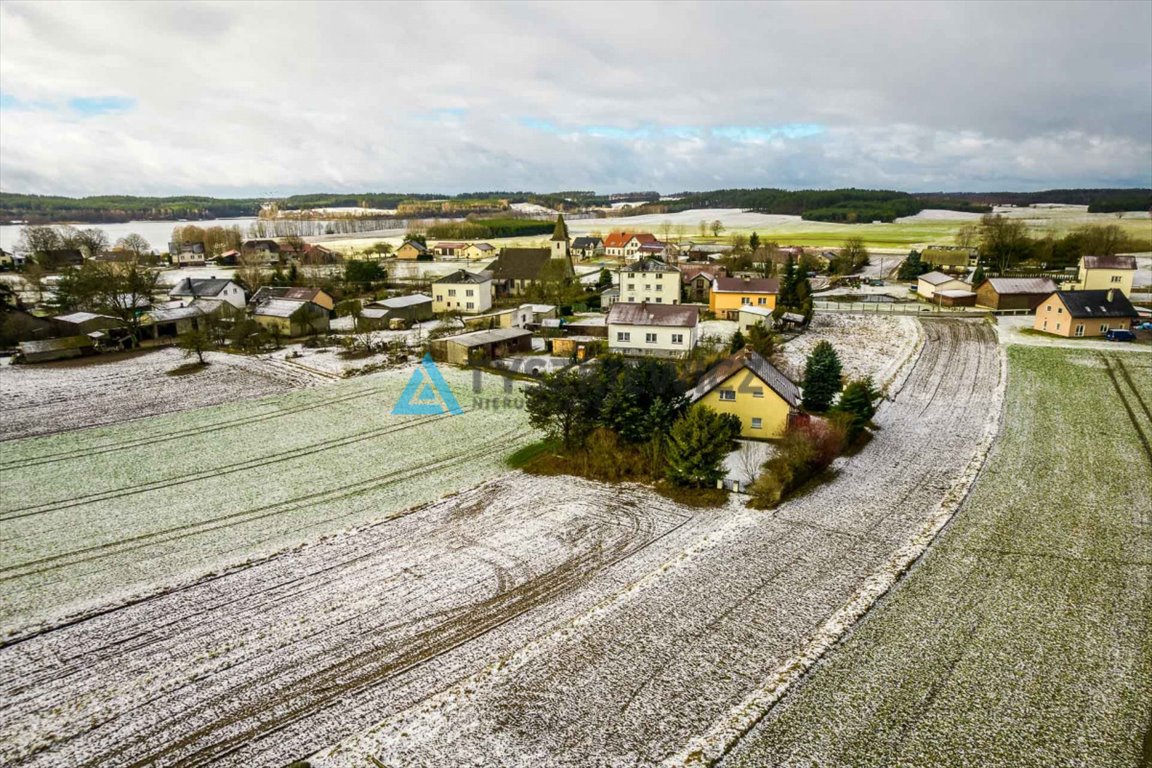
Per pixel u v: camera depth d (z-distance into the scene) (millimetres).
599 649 23094
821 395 47375
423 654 23094
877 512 32812
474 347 62688
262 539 31625
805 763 18281
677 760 18500
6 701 21031
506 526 32375
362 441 44594
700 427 35219
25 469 40656
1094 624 24016
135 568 29172
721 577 27375
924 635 23562
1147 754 18359
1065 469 37344
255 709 20625
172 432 47031
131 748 19125
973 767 18078
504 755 18750
